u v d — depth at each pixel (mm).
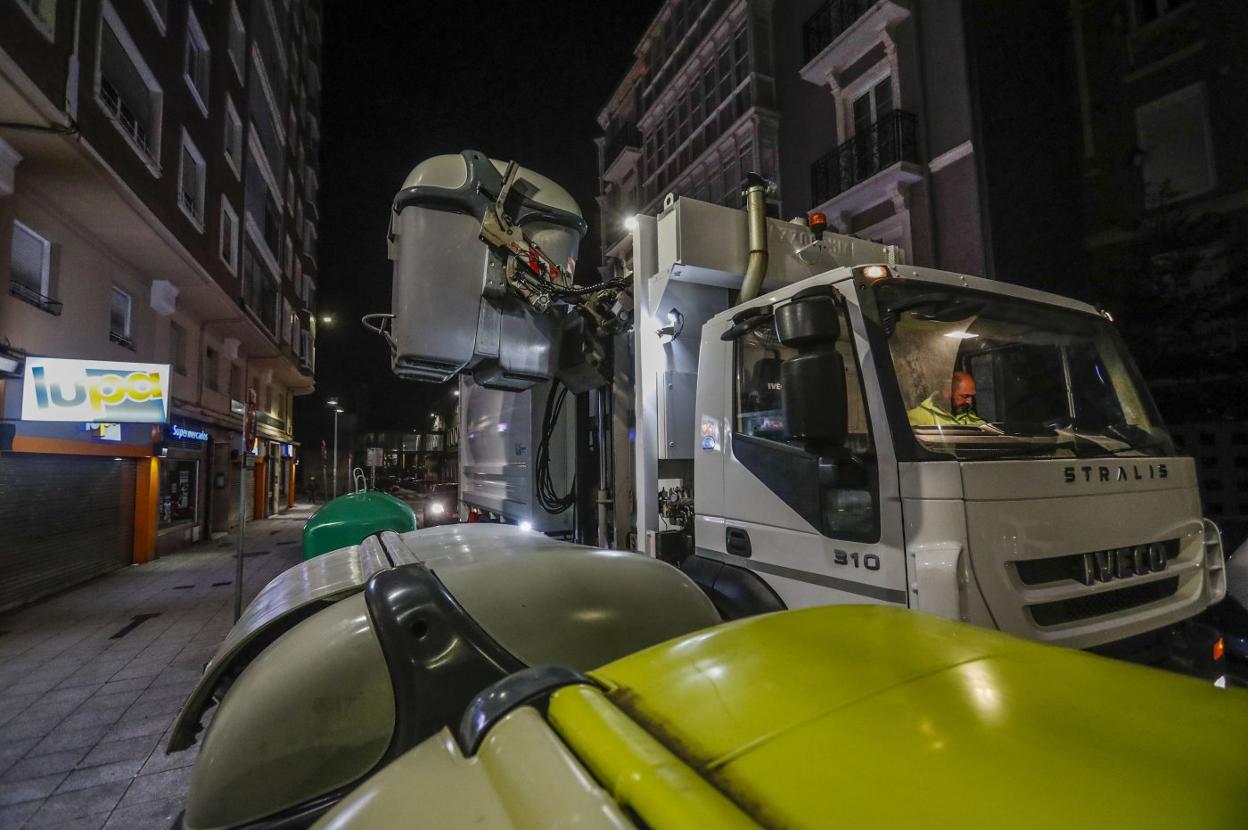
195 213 13992
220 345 18828
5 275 8516
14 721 5059
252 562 13758
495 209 4305
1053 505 2432
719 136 18688
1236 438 9547
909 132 12672
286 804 1617
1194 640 2854
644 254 3850
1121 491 2658
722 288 3996
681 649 1068
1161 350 10094
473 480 8266
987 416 2961
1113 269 10891
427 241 4184
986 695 827
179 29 12664
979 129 11781
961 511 2252
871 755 704
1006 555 2277
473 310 4254
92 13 9195
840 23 14820
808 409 2475
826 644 1033
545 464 5359
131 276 12508
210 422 17875
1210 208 11352
